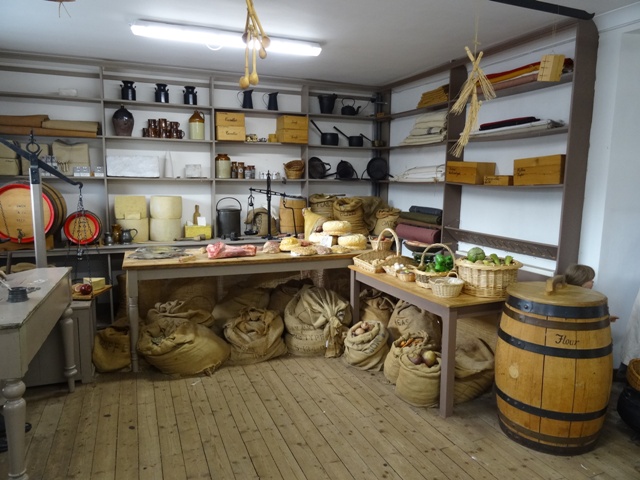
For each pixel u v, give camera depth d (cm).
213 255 361
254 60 241
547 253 398
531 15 344
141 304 412
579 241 364
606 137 342
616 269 358
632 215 355
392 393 312
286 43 403
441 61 482
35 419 273
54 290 253
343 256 391
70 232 456
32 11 345
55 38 412
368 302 399
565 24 352
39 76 489
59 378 313
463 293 292
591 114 350
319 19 357
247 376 338
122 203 506
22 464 197
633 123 342
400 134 614
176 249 397
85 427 265
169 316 355
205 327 359
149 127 519
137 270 336
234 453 241
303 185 612
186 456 238
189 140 529
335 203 574
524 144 423
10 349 185
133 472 224
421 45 423
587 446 242
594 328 230
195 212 556
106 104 511
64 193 509
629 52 332
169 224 515
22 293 215
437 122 507
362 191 664
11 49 448
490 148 462
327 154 635
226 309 398
